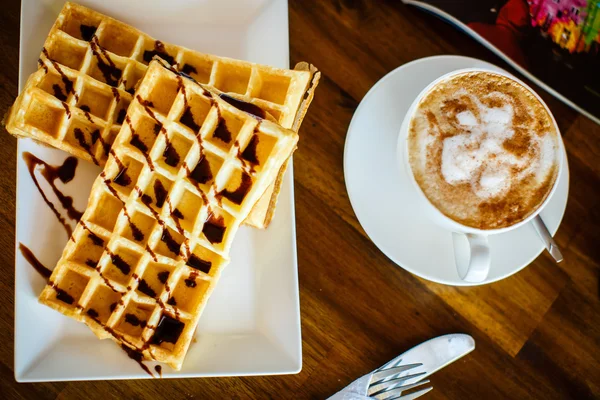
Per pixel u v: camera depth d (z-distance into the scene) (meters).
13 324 0.56
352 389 0.57
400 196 0.56
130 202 0.51
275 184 0.55
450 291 0.59
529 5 0.59
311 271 0.58
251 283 0.55
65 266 0.52
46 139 0.53
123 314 0.52
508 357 0.59
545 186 0.52
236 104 0.53
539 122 0.53
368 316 0.58
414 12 0.60
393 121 0.57
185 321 0.52
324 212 0.58
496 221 0.52
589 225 0.60
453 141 0.52
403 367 0.57
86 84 0.53
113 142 0.53
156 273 0.52
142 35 0.55
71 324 0.54
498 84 0.53
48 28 0.55
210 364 0.54
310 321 0.58
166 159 0.52
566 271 0.59
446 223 0.52
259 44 0.57
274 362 0.54
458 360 0.59
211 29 0.58
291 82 0.54
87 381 0.56
